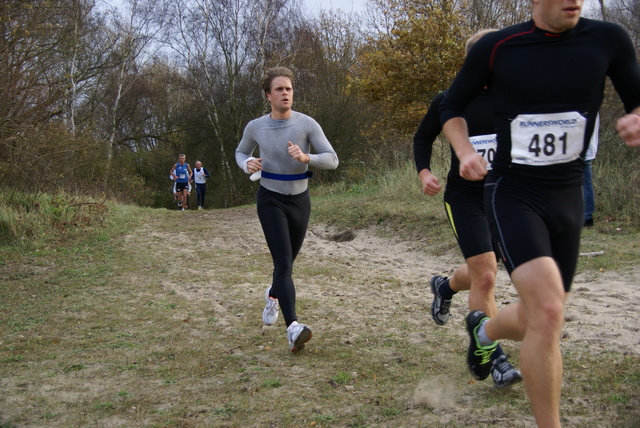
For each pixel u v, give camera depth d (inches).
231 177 1186.0
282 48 1114.1
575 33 92.0
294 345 152.9
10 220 385.1
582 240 273.3
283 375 140.4
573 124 92.4
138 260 322.7
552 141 93.0
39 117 452.8
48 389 136.4
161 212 592.1
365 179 693.9
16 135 423.5
